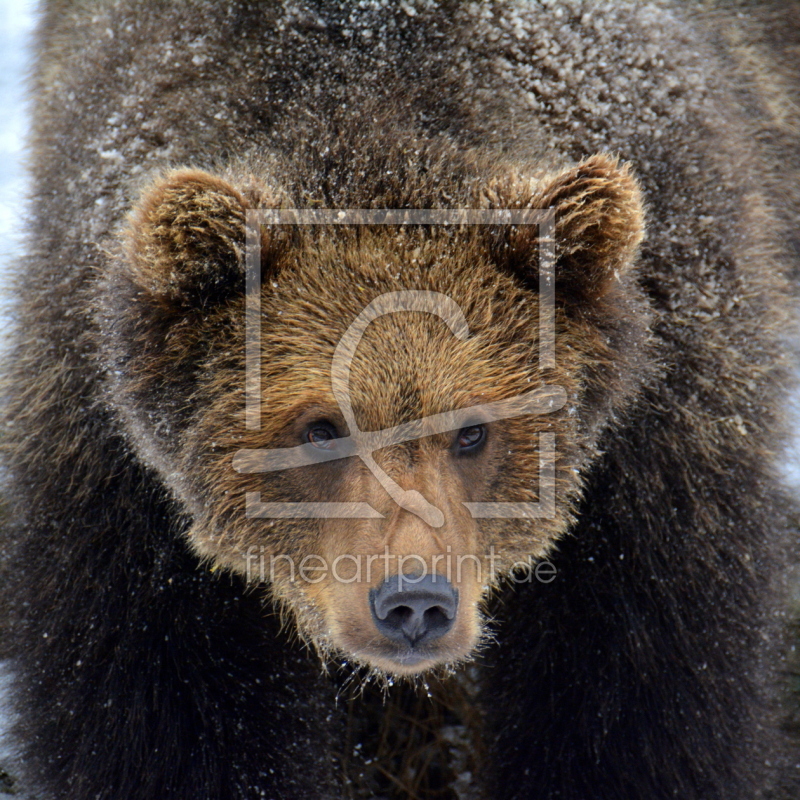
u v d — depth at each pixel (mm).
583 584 8344
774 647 9039
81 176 8477
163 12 9008
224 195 6977
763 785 8586
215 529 7559
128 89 8641
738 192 8844
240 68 8391
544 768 8359
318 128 7852
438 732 9539
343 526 6992
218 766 7984
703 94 9258
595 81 8672
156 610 7992
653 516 8180
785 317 9719
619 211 7098
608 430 8125
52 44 10891
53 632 7984
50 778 8094
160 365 7359
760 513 8523
